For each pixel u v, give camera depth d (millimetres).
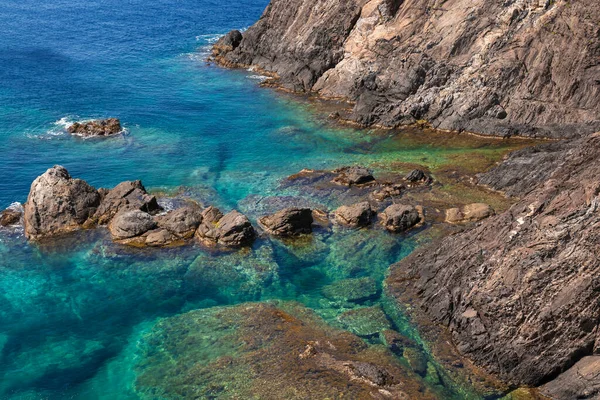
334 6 93750
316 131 72250
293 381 29578
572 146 53250
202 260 43656
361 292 39281
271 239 46438
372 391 28672
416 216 47781
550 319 29875
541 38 68750
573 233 31234
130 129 72500
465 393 29656
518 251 32719
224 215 47781
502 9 73750
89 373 32500
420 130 70312
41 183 48656
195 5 168125
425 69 75688
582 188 33125
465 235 38188
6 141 66750
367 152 64812
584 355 29188
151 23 139500
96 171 59781
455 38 75188
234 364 31516
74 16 143250
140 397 30203
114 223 47406
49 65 99250
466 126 68438
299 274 42000
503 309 31422
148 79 94625
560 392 28812
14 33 122125
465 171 57500
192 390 30016
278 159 63656
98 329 36406
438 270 37469
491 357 31141
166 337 34875
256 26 106250
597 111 64125
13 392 31281
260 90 90125
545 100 66938
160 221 47875
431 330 34500
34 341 35438
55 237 47281
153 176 58875
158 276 41906
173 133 71688
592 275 29516
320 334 34000
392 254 43906
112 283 41219
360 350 32562
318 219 49375
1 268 43219
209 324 35719
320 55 91438
